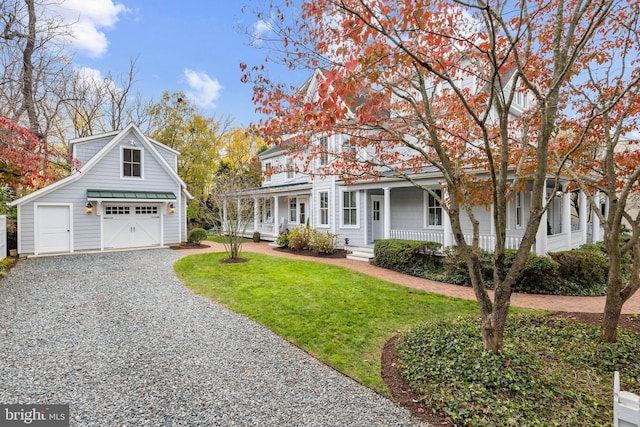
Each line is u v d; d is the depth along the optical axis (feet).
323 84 8.52
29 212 39.75
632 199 27.14
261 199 63.36
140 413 9.97
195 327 17.34
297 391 11.41
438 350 13.67
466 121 17.93
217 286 25.79
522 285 25.32
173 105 80.79
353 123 14.19
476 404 10.14
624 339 14.78
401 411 10.27
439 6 12.21
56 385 11.48
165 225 50.93
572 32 11.14
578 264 25.40
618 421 6.81
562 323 17.28
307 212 53.57
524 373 11.42
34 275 29.12
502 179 12.03
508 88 30.86
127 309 20.08
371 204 44.06
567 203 33.86
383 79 12.76
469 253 13.17
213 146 86.53
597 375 11.98
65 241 42.34
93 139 45.70
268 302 21.59
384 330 17.10
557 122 17.97
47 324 17.29
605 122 14.97
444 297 23.15
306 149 17.01
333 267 33.76
